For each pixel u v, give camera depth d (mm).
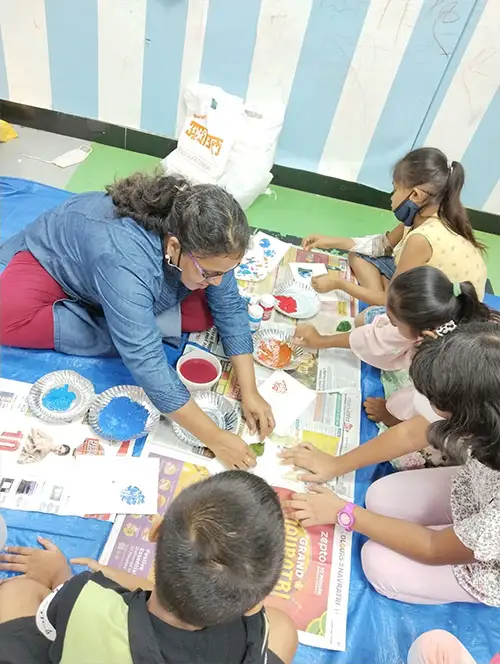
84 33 2467
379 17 2258
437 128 2566
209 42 2430
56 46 2525
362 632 1365
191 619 767
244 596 754
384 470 1671
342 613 1357
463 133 2561
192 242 1316
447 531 1299
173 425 1594
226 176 2561
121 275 1399
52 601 890
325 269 2250
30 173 2580
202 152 2535
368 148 2688
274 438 1639
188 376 1715
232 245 1307
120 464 1492
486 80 2369
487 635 1413
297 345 1897
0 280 1683
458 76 2381
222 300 1656
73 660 813
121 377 1762
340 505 1432
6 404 1577
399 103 2508
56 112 2764
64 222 1615
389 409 1756
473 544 1205
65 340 1728
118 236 1445
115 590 904
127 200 1494
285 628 1180
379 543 1409
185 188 1420
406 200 1892
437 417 1406
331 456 1571
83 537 1376
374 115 2564
